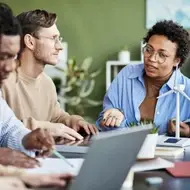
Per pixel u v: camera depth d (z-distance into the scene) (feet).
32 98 6.74
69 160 4.21
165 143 5.48
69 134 5.94
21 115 6.52
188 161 4.59
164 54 7.02
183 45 7.11
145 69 7.27
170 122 6.74
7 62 3.97
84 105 16.43
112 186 3.41
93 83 16.48
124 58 15.87
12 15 4.00
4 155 4.24
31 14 6.73
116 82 7.65
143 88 7.45
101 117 7.15
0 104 5.32
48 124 6.08
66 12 16.57
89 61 16.53
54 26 6.79
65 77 16.05
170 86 7.20
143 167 4.02
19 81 6.63
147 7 16.26
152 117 7.27
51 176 3.36
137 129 3.45
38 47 6.65
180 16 16.16
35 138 4.70
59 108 7.45
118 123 6.77
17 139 4.98
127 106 7.45
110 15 16.48
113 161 3.30
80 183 3.11
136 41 16.42
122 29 16.46
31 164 4.00
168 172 4.06
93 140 3.03
